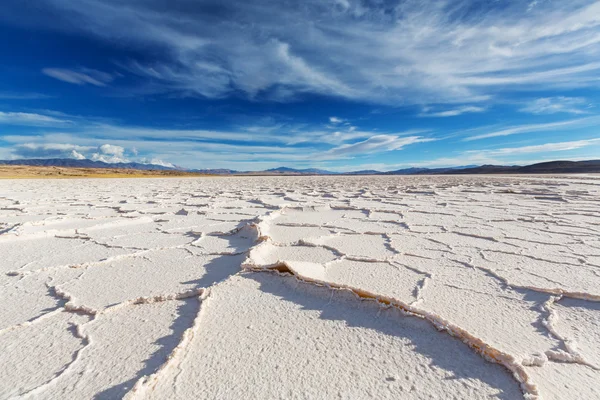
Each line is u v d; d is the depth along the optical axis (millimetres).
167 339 1542
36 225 4691
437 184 14289
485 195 8594
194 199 8656
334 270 2562
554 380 1241
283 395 1149
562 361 1357
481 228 4137
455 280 2293
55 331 1659
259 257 2879
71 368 1331
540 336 1544
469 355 1364
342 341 1496
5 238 3738
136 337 1566
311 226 4555
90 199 8633
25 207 6840
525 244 3295
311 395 1149
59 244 3633
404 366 1305
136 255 3094
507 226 4234
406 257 2902
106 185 16141
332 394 1151
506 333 1573
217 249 3301
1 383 1262
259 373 1272
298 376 1252
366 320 1683
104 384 1227
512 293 2057
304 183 18328
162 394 1159
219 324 1671
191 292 2055
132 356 1407
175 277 2463
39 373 1320
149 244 3588
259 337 1541
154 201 8070
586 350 1440
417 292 2074
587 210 5438
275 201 7840
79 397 1160
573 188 9883
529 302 1924
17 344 1540
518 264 2648
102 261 2857
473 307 1860
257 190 12141
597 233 3723
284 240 3652
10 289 2262
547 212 5281
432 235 3822
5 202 7844
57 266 2742
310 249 3252
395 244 3402
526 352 1394
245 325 1658
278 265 2375
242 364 1332
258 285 2203
